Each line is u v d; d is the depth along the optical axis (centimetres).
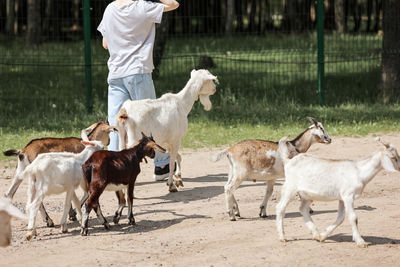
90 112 1498
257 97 1722
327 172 654
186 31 2917
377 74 1917
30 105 1620
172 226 745
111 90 939
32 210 680
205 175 1041
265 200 782
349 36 2392
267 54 2094
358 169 653
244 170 753
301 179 661
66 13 3134
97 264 605
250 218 779
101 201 878
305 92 1770
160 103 898
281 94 1730
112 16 911
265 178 764
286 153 680
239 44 2394
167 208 834
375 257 617
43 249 655
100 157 710
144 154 752
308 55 2070
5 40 2494
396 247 648
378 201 853
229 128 1377
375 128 1377
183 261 612
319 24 1585
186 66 1969
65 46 2341
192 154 1185
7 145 1180
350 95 1756
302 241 673
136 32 909
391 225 729
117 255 633
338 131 1351
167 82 1798
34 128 1356
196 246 661
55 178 694
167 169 1003
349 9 3244
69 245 670
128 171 732
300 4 2831
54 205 848
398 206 823
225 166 1105
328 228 667
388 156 641
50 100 1662
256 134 1312
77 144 823
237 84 1844
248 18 2988
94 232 724
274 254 629
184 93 944
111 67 929
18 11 2881
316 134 793
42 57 2103
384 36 1709
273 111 1541
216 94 1742
